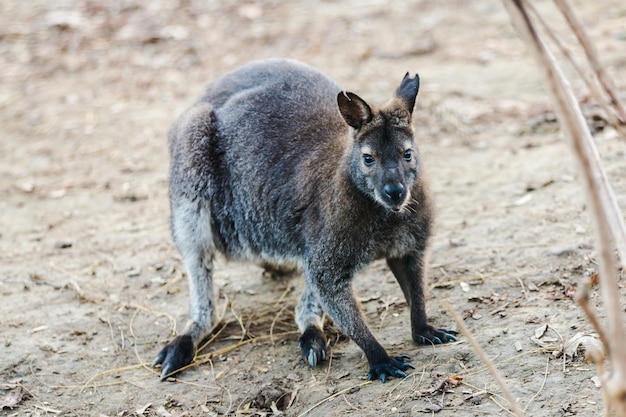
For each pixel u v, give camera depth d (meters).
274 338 13.50
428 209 12.21
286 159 13.06
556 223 15.09
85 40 28.45
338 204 11.94
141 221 17.89
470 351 11.77
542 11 26.86
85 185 19.89
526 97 21.53
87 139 22.31
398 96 12.03
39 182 20.25
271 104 13.58
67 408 12.12
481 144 19.30
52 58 27.48
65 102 24.69
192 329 13.45
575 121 6.64
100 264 16.22
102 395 12.38
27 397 12.38
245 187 13.52
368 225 11.86
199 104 14.40
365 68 24.69
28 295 15.21
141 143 21.81
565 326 11.91
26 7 31.12
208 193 13.83
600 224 6.15
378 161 11.52
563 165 17.41
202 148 13.75
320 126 13.08
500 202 16.39
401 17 28.55
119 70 26.47
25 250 16.98
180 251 13.96
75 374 12.89
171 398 12.16
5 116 24.08
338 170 12.09
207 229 13.93
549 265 13.74
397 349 12.34
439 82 22.98
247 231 13.80
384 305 13.80
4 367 13.01
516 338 11.86
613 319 6.07
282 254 13.42
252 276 15.55
